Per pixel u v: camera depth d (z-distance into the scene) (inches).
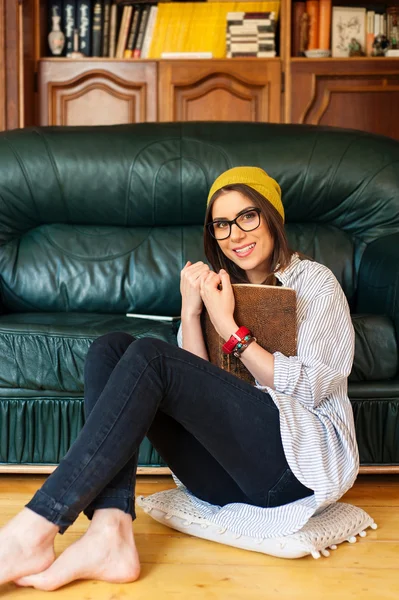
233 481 60.1
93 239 102.2
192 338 62.0
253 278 62.4
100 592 49.1
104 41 168.1
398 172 100.0
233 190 59.8
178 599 48.1
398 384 77.3
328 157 100.8
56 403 78.7
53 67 164.6
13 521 48.5
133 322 83.9
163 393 51.6
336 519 59.0
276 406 54.8
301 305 58.4
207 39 168.2
